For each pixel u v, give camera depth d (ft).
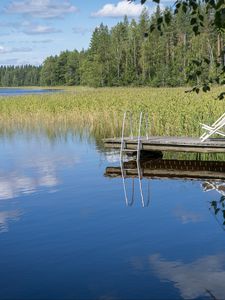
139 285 21.21
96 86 401.90
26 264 24.41
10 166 57.67
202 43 246.47
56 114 117.60
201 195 39.81
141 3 16.84
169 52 367.45
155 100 114.42
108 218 33.24
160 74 344.08
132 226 30.94
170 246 26.48
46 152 69.10
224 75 21.52
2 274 23.12
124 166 56.39
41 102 132.46
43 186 45.27
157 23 18.75
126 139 61.62
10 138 87.45
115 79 392.27
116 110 103.04
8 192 42.98
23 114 121.08
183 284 21.09
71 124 107.45
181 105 92.38
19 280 22.30
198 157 61.98
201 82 21.91
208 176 49.14
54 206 37.27
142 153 61.98
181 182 46.09
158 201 38.01
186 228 29.99
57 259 25.05
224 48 21.50
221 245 26.32
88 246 27.02
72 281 21.99
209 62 21.58
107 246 26.91
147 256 24.98
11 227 31.55
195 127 72.84
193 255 24.82
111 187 44.21
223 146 55.88
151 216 33.40
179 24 350.43
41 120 116.57
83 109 116.37
